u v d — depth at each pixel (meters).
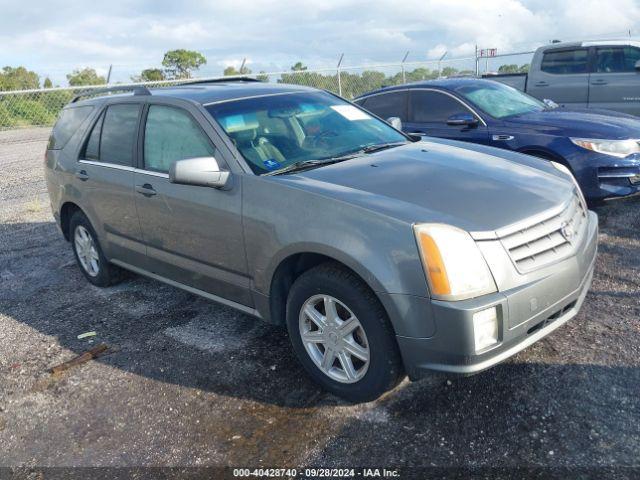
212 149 3.84
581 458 2.72
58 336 4.55
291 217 3.27
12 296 5.48
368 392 3.17
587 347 3.65
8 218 8.47
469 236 2.83
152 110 4.42
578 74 10.42
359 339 3.22
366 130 4.47
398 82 18.58
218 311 4.71
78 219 5.33
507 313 2.81
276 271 3.44
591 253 3.40
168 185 4.06
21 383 3.89
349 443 2.99
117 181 4.56
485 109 6.96
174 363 3.95
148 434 3.23
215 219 3.72
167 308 4.88
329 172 3.56
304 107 4.41
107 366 4.00
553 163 4.11
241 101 4.21
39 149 15.59
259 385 3.59
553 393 3.22
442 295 2.75
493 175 3.52
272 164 3.71
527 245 2.98
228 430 3.19
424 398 3.29
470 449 2.86
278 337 4.16
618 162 5.92
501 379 3.39
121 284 5.51
